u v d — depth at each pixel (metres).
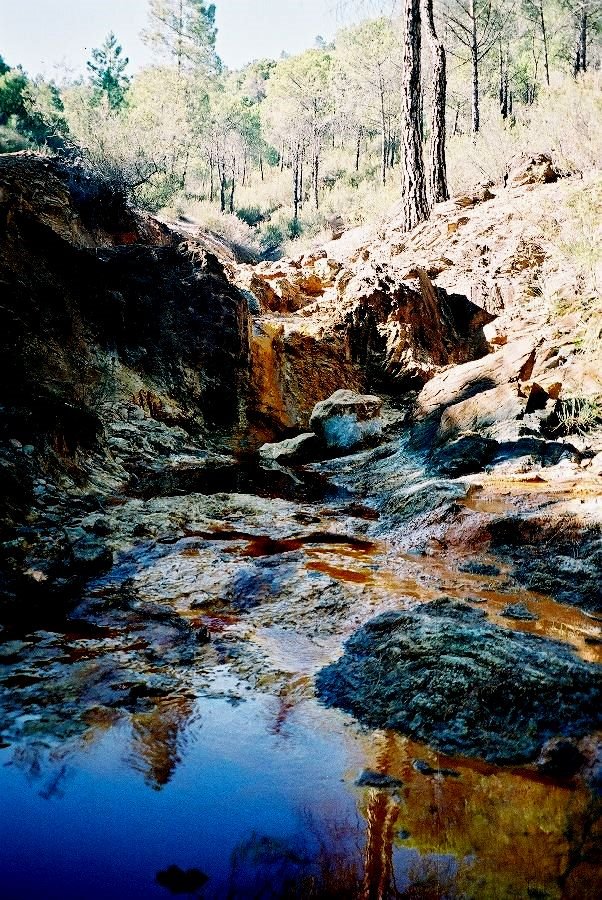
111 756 1.76
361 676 2.24
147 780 1.66
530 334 7.49
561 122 13.13
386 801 1.60
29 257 6.09
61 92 48.59
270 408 8.13
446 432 5.70
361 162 45.78
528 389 5.60
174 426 6.98
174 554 3.62
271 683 2.24
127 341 7.16
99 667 2.28
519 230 11.32
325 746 1.85
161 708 2.04
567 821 1.52
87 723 1.92
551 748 1.78
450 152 19.98
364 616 2.80
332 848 1.43
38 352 5.66
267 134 54.03
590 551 3.20
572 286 7.58
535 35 34.12
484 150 16.66
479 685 2.04
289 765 1.75
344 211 33.94
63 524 3.87
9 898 1.26
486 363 6.76
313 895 1.30
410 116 13.78
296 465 6.83
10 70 30.83
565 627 2.59
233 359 7.89
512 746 1.81
